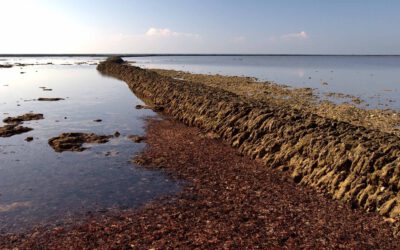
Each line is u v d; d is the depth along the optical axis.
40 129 29.62
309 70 113.56
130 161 21.72
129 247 12.65
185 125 30.95
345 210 15.18
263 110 25.72
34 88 58.38
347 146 17.67
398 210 13.91
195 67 133.88
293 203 15.97
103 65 113.06
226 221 14.45
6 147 24.59
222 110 28.72
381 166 15.77
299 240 13.05
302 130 21.06
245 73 93.62
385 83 63.91
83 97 48.06
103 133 28.36
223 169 20.20
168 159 21.95
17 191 17.56
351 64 183.38
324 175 17.45
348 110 34.94
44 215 15.09
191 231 13.70
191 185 18.09
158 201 16.36
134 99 46.41
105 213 15.25
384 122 29.97
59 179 19.05
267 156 21.09
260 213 15.11
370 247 12.56
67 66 138.12
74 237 13.34
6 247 12.70
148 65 151.88
